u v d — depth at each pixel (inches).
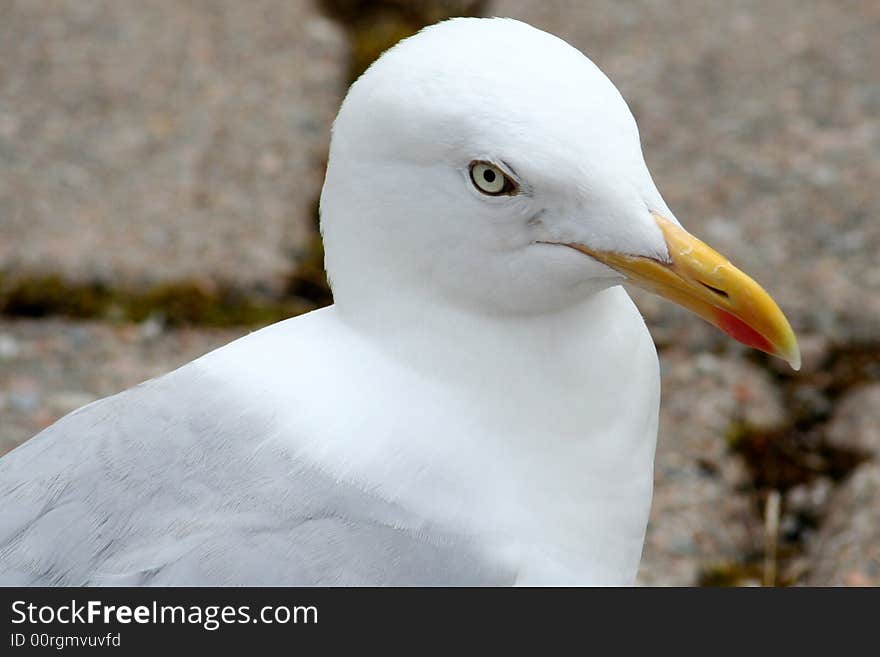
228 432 177.0
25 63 426.9
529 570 174.6
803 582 272.8
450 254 173.5
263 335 190.1
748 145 397.4
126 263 351.9
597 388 180.2
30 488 174.6
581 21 454.6
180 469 173.6
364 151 173.8
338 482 172.7
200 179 384.5
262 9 460.8
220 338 333.7
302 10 461.7
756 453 304.8
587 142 166.9
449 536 172.6
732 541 283.9
